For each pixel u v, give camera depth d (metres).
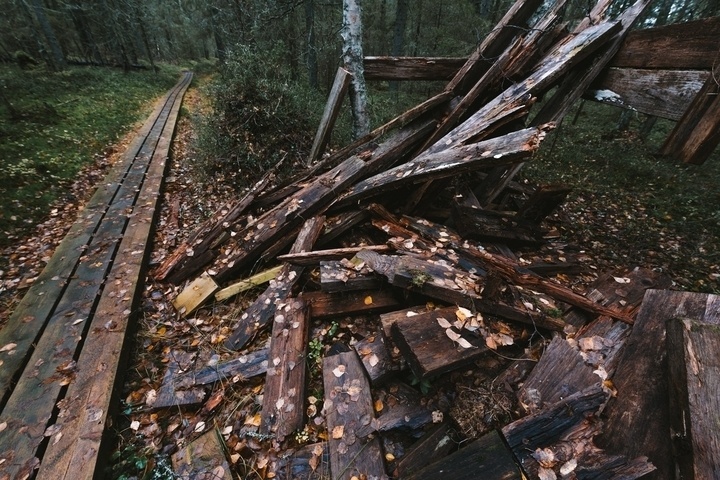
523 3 4.48
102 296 3.66
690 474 1.54
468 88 4.94
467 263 3.09
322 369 2.71
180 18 26.75
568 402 1.91
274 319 3.10
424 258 3.08
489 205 5.09
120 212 5.49
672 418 1.78
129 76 20.56
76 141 8.67
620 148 9.48
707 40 2.65
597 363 2.17
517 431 1.82
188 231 5.37
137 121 12.20
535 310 2.61
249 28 10.08
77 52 24.86
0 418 2.45
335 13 12.59
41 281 3.88
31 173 6.35
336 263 3.23
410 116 4.71
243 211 4.61
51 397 2.61
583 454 1.71
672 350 1.97
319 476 2.11
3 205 5.35
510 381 2.27
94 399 2.59
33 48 18.61
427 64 5.36
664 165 8.05
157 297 3.90
